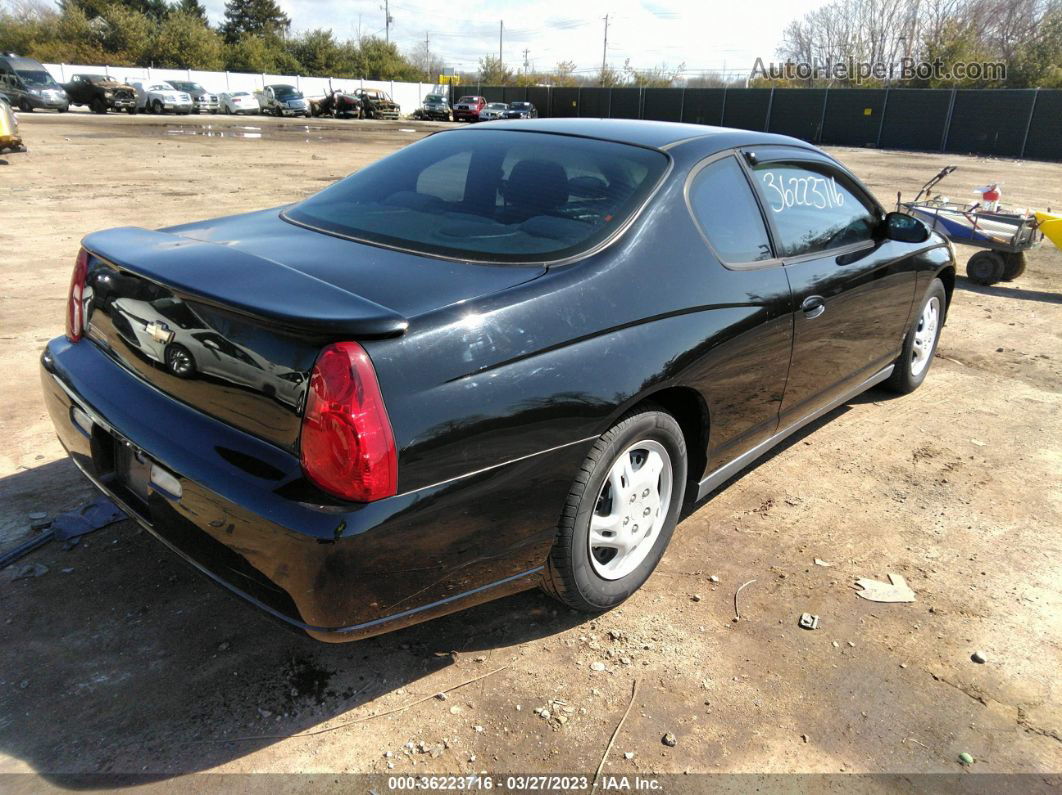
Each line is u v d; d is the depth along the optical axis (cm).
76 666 232
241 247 243
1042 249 1055
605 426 231
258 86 5569
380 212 271
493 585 227
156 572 277
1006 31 4919
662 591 285
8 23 6328
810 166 349
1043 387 512
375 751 209
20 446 360
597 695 233
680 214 268
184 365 210
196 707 221
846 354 369
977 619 276
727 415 290
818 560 308
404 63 7831
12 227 872
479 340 203
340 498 185
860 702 235
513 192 271
